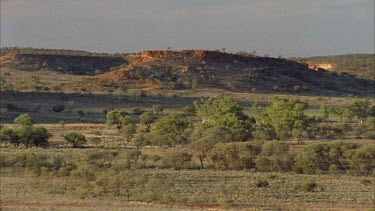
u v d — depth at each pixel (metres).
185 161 99.69
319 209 69.69
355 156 97.75
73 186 78.69
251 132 137.50
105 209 63.91
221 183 84.94
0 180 83.25
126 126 139.38
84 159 97.38
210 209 67.81
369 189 82.56
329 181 88.50
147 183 80.31
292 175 93.19
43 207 65.19
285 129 138.88
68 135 123.06
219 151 100.94
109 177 80.31
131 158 101.31
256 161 101.75
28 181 82.56
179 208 67.12
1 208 64.25
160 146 123.25
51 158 99.38
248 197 75.31
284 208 69.50
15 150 111.88
